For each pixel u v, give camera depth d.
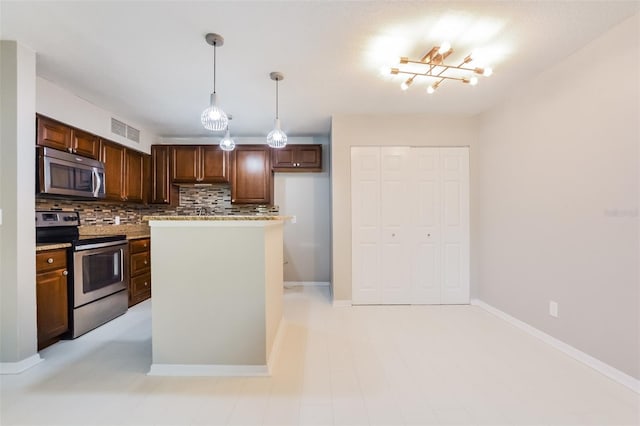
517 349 2.35
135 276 3.49
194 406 1.65
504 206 3.02
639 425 1.51
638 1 1.66
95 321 2.79
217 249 1.98
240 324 1.99
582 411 1.62
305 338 2.56
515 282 2.86
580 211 2.16
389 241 3.53
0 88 2.01
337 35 1.99
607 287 1.97
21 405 1.66
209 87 2.78
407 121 3.51
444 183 3.53
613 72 1.92
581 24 1.87
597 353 2.03
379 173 3.53
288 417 1.57
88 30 1.92
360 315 3.16
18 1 1.64
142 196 4.04
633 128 1.81
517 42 2.06
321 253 4.57
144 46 2.11
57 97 2.75
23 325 2.04
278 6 1.70
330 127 4.00
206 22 1.84
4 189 2.00
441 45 2.04
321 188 4.55
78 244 2.59
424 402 1.69
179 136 4.47
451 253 3.54
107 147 3.35
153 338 1.99
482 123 3.41
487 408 1.64
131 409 1.62
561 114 2.31
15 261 2.01
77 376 1.96
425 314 3.18
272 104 3.21
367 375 1.97
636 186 1.80
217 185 4.52
